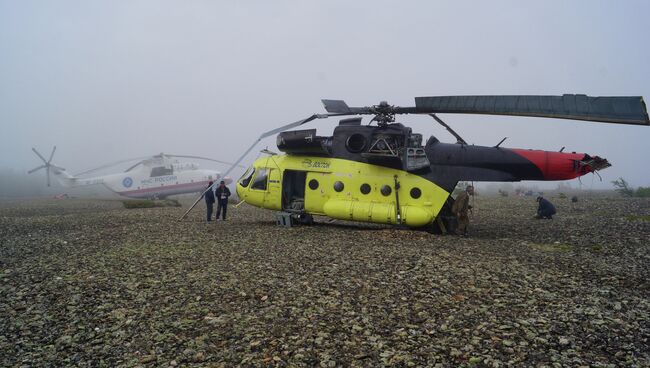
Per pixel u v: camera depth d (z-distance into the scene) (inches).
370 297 232.1
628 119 344.8
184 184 1800.0
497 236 479.8
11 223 644.7
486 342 171.0
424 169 486.6
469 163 476.7
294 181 580.1
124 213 821.2
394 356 159.6
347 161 525.0
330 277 274.2
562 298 228.7
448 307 214.5
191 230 522.0
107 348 170.9
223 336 181.8
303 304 221.9
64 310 216.7
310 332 184.4
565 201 1174.3
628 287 253.0
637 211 791.7
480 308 212.5
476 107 423.8
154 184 1798.7
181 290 248.8
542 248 391.9
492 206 996.6
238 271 293.1
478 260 326.3
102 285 261.0
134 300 231.5
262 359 158.9
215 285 258.5
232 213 831.1
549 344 168.7
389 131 498.6
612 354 159.6
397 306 216.8
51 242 445.1
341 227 548.4
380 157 491.2
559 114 377.4
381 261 320.8
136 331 188.4
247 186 597.6
